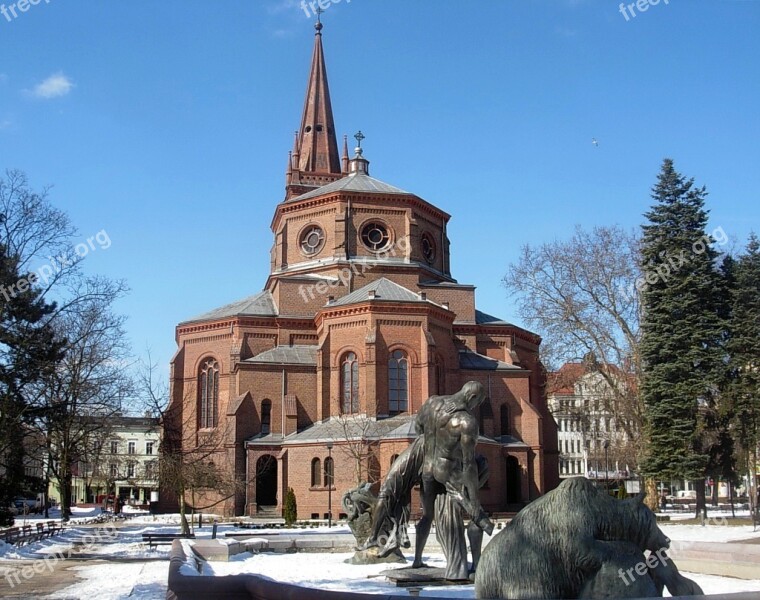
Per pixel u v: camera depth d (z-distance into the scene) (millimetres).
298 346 66438
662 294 53656
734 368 52188
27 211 44094
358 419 58312
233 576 13211
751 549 21016
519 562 9586
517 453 62469
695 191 54469
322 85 93500
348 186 71812
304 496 57719
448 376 62219
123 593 20453
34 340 43188
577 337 56719
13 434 42438
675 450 51344
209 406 67562
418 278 69750
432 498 18781
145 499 112250
